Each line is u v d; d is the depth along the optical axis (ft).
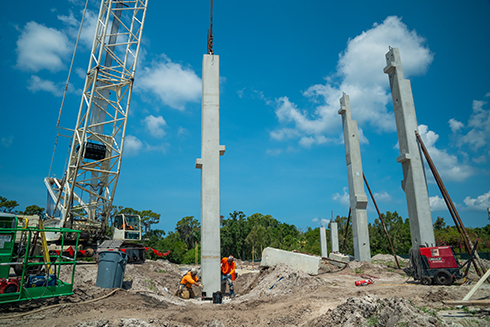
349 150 94.38
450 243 132.87
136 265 73.41
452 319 28.02
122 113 89.15
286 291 46.39
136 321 26.66
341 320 27.07
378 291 43.88
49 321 28.02
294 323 30.19
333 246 113.60
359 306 26.84
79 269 48.24
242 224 203.10
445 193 64.64
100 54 83.51
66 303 33.09
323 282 54.29
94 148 81.41
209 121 53.36
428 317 23.62
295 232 269.64
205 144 52.49
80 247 81.46
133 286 44.39
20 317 28.73
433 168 68.03
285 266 54.13
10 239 36.19
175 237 226.38
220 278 48.88
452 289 44.39
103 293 37.32
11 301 30.60
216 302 43.37
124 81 89.15
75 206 82.53
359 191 90.79
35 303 32.48
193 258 167.02
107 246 75.00
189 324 30.63
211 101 54.13
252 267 96.84
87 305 33.04
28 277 33.71
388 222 183.52
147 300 38.09
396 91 78.07
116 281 40.81
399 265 78.48
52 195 88.48
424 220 69.97
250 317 32.35
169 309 35.73
